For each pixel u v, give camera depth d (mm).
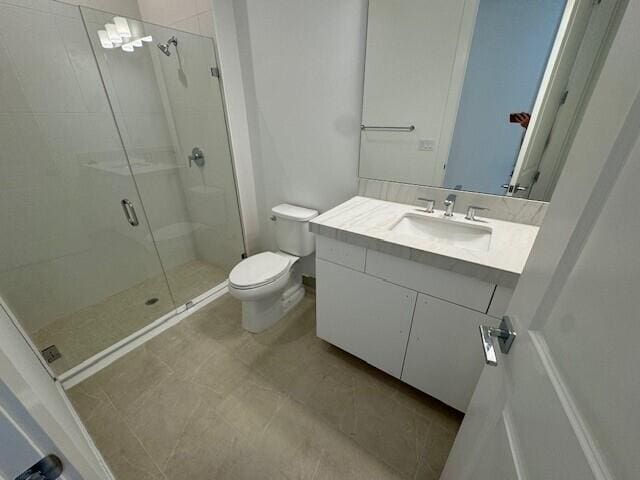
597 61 968
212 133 2043
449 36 1193
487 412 629
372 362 1456
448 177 1402
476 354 1080
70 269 1868
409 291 1154
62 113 1671
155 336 1814
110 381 1510
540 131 1133
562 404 351
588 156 392
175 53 1861
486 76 1171
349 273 1320
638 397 256
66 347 1676
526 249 1030
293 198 2055
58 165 1711
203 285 2311
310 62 1591
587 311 347
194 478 1116
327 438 1246
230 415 1341
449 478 831
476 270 944
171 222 2346
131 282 2180
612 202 334
